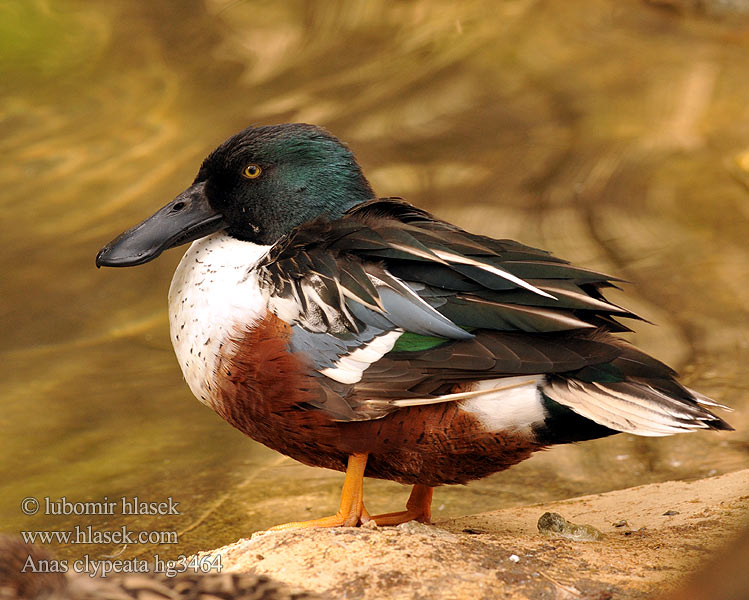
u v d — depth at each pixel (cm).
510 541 682
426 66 1934
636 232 1455
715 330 1231
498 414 704
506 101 1830
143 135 1730
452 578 602
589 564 642
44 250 1440
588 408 678
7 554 468
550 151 1670
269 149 827
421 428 711
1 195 1556
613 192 1555
